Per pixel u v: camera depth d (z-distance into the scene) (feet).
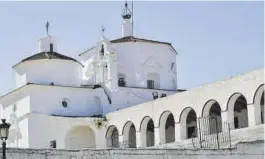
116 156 88.79
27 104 202.39
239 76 149.79
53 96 206.08
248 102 145.69
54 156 85.66
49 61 212.02
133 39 229.45
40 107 202.18
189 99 167.84
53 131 197.57
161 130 179.32
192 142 144.66
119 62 227.20
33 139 193.77
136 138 188.85
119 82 226.17
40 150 84.84
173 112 173.99
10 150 82.12
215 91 157.79
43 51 225.35
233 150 101.76
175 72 240.53
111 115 202.69
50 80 211.20
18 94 208.74
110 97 213.87
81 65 226.79
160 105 179.73
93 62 228.63
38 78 210.18
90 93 215.10
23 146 197.16
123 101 214.07
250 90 145.18
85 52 237.86
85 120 202.59
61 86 207.92
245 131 139.54
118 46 228.43
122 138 196.13
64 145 198.29
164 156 93.56
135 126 189.88
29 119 194.90
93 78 227.20
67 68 215.92
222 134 143.74
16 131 201.98
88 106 213.46
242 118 185.47
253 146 104.01
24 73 212.64
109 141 203.51
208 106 161.48
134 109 191.31
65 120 200.03
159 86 232.12
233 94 151.12
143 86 226.79
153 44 233.76
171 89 233.14
